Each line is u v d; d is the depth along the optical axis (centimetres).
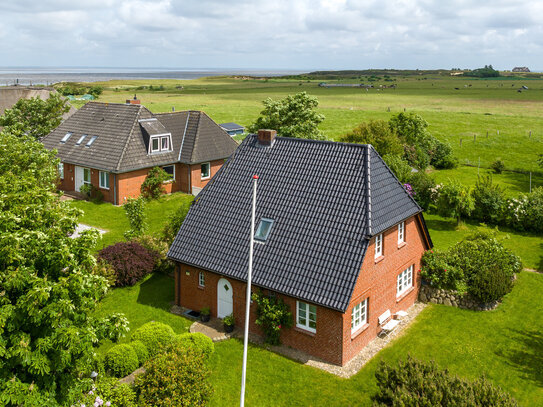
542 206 3884
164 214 4131
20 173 2277
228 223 2442
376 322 2292
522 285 2903
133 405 1653
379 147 5222
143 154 4478
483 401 1423
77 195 4584
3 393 1285
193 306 2525
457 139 8344
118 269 2744
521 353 2197
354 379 1975
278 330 2189
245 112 11462
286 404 1845
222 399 1869
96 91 15750
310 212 2275
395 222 2269
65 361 1349
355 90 19925
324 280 2053
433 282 2659
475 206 4116
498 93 17525
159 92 18062
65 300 1326
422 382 1501
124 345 1973
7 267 1378
